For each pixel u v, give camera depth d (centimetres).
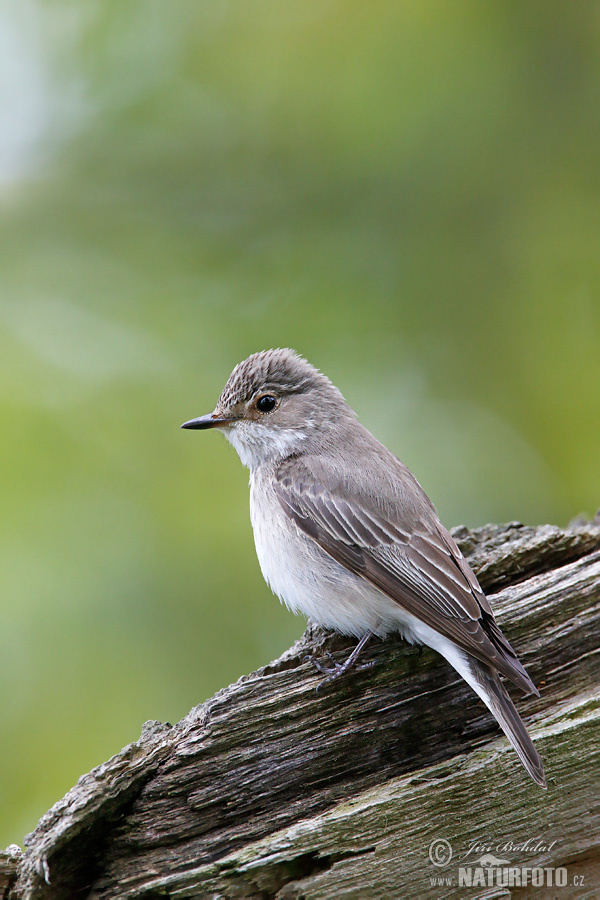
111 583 1073
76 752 1016
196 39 1390
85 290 1296
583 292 1305
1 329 1220
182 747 657
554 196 1330
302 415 925
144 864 640
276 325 1266
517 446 1253
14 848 630
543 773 618
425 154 1348
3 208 1357
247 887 624
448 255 1327
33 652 1034
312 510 839
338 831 635
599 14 1320
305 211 1365
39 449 1098
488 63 1333
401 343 1280
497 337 1299
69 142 1402
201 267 1330
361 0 1338
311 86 1353
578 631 732
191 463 1157
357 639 780
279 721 677
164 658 1066
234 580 1113
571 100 1339
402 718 693
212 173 1394
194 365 1224
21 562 1047
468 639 693
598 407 1259
